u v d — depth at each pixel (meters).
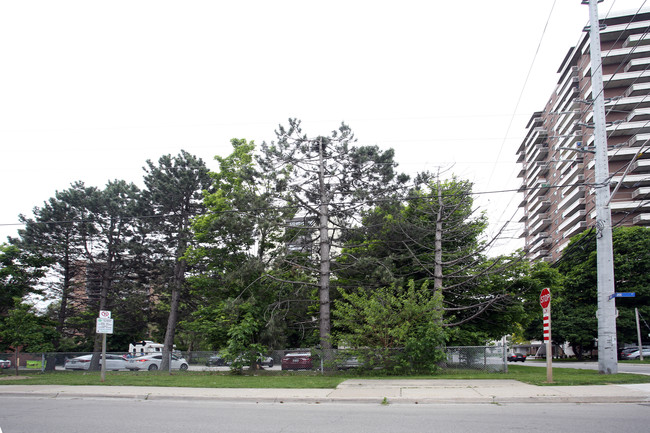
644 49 62.56
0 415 10.63
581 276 48.28
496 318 27.19
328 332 23.86
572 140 70.56
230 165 29.23
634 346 49.28
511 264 24.05
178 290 33.97
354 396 13.18
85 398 14.44
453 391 13.76
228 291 28.25
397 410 11.05
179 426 9.01
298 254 25.94
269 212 24.88
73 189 38.88
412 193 25.17
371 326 20.23
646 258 45.41
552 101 82.31
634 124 60.97
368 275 24.92
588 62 66.75
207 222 28.52
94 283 43.50
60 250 38.22
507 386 14.77
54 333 32.56
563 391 13.34
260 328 24.55
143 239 38.06
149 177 37.06
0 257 30.55
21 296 31.62
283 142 25.05
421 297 20.69
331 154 25.50
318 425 9.00
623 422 8.94
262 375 21.33
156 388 15.95
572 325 47.78
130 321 41.88
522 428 8.41
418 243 25.05
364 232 25.83
